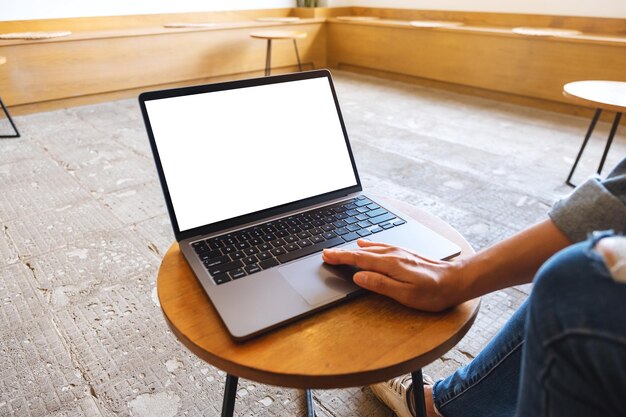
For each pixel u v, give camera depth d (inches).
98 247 52.8
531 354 11.8
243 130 24.1
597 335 9.9
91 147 86.3
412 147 86.7
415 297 17.9
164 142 22.0
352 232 22.8
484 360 24.9
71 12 120.6
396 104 118.6
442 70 133.0
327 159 26.5
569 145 87.6
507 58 117.0
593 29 109.0
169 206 21.7
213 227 22.5
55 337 38.9
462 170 75.7
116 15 127.9
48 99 112.0
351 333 17.2
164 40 126.5
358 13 168.7
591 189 16.5
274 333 17.1
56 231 56.2
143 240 54.5
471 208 62.5
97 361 36.5
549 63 109.1
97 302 43.4
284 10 163.3
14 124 92.5
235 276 19.4
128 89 124.7
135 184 70.2
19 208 62.0
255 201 23.8
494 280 17.9
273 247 21.4
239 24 140.1
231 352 16.2
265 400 33.3
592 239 11.3
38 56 107.5
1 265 49.1
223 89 23.8
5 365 35.9
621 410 10.1
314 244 21.7
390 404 31.0
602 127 98.6
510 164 78.3
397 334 17.2
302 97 26.2
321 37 163.2
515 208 62.5
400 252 19.6
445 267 18.5
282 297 18.3
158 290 19.6
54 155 82.0
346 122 102.7
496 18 127.9
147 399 33.2
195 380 35.0
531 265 17.5
